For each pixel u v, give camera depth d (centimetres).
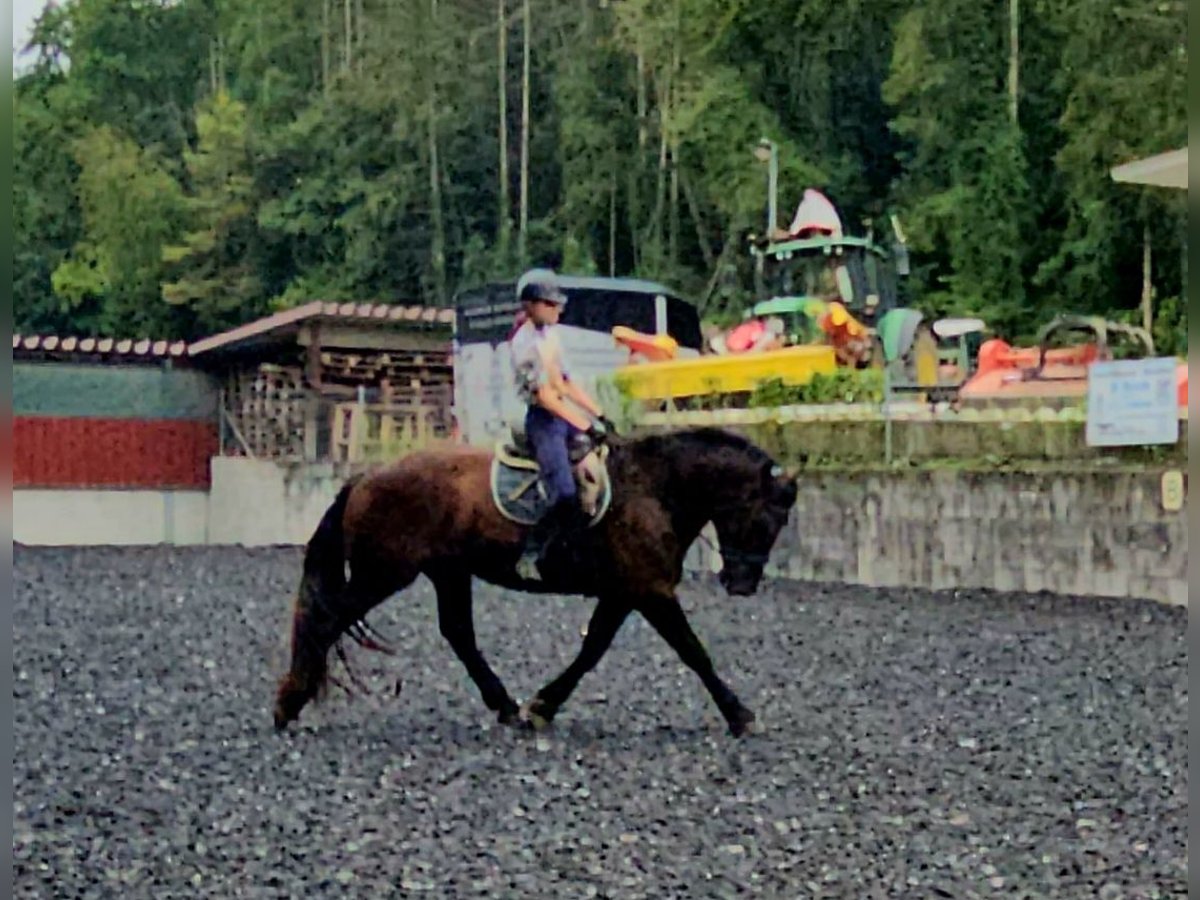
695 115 4947
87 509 3731
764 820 956
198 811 993
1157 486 2075
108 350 3825
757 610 2069
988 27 4812
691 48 5197
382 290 5881
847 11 5016
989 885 819
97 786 1070
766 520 1197
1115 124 4303
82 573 2717
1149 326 4078
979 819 964
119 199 6106
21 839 923
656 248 5306
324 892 809
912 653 1695
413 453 1228
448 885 819
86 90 6981
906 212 4688
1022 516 2217
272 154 5978
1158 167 2248
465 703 1409
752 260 4956
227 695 1470
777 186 4819
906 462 2428
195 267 6084
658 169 5538
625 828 937
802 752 1167
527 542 1180
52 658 1709
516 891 806
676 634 1209
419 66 5938
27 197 6744
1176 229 4366
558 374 1170
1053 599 2111
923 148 4769
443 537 1198
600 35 5791
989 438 2353
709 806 993
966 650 1711
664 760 1138
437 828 941
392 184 5828
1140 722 1302
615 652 1723
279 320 3638
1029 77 4794
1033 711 1356
